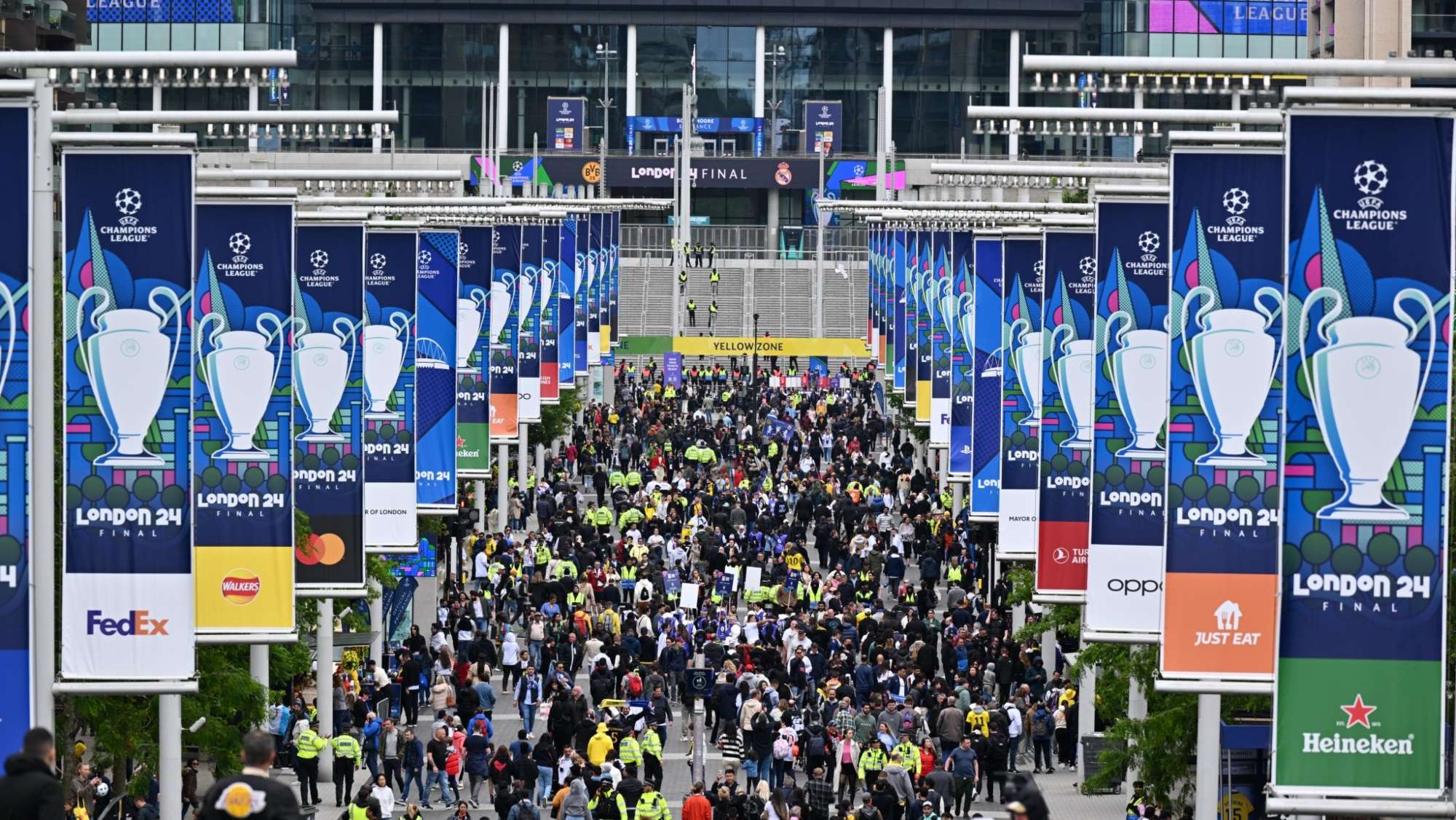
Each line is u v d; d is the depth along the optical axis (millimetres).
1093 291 97125
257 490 82500
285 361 82812
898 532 191250
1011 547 111562
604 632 147000
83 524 66938
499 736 133250
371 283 106125
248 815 36562
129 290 67188
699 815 97875
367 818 94000
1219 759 81812
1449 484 60000
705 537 175375
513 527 196875
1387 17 197250
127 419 67125
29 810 39281
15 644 61188
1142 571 81625
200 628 82375
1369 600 58906
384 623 143500
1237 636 71125
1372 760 59156
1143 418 81625
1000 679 133250
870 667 129000
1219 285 71000
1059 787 118625
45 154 62375
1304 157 58219
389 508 106625
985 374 124938
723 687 124125
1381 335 58375
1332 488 58812
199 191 83625
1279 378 70938
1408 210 58062
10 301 60438
